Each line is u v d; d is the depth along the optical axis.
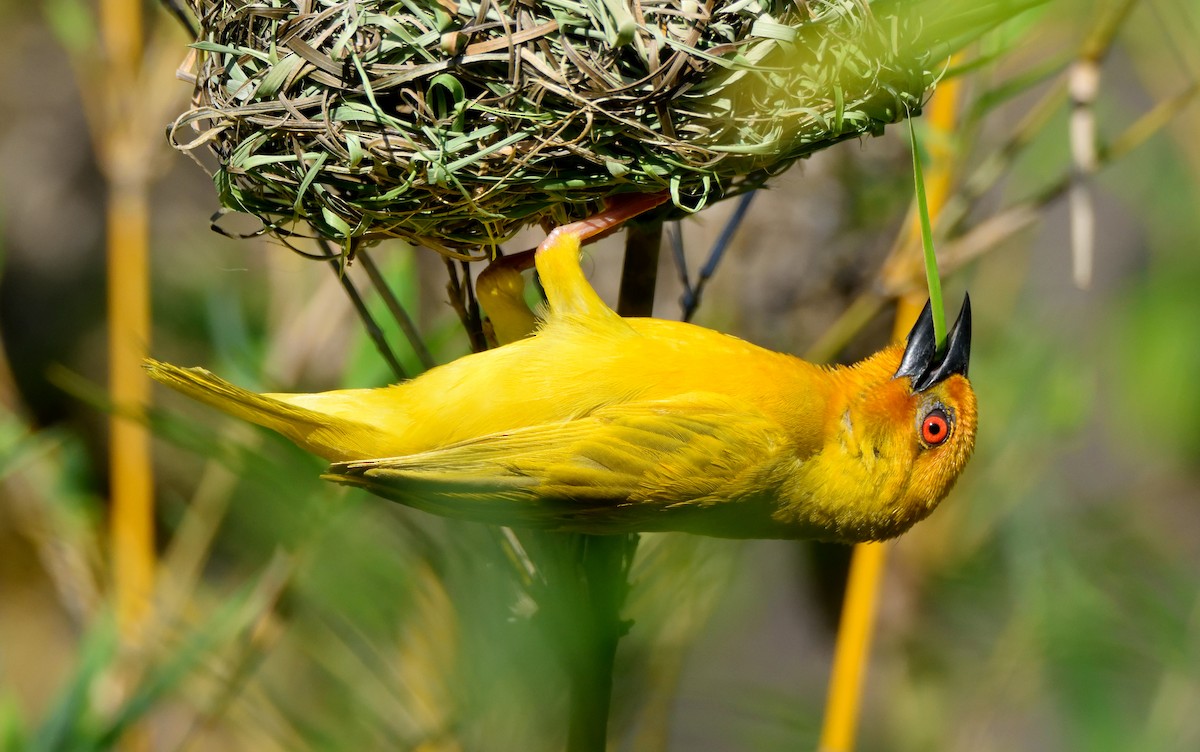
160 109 10.94
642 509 7.64
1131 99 14.55
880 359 8.41
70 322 16.94
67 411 16.52
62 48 17.22
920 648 11.50
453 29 6.74
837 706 10.17
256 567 8.95
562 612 7.28
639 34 6.76
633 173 6.93
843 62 6.92
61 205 17.39
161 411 8.12
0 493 14.53
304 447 7.80
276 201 7.15
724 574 8.50
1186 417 14.23
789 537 8.32
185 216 15.14
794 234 11.46
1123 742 9.82
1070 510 11.50
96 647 9.44
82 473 10.95
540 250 7.66
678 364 7.67
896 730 11.55
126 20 10.80
